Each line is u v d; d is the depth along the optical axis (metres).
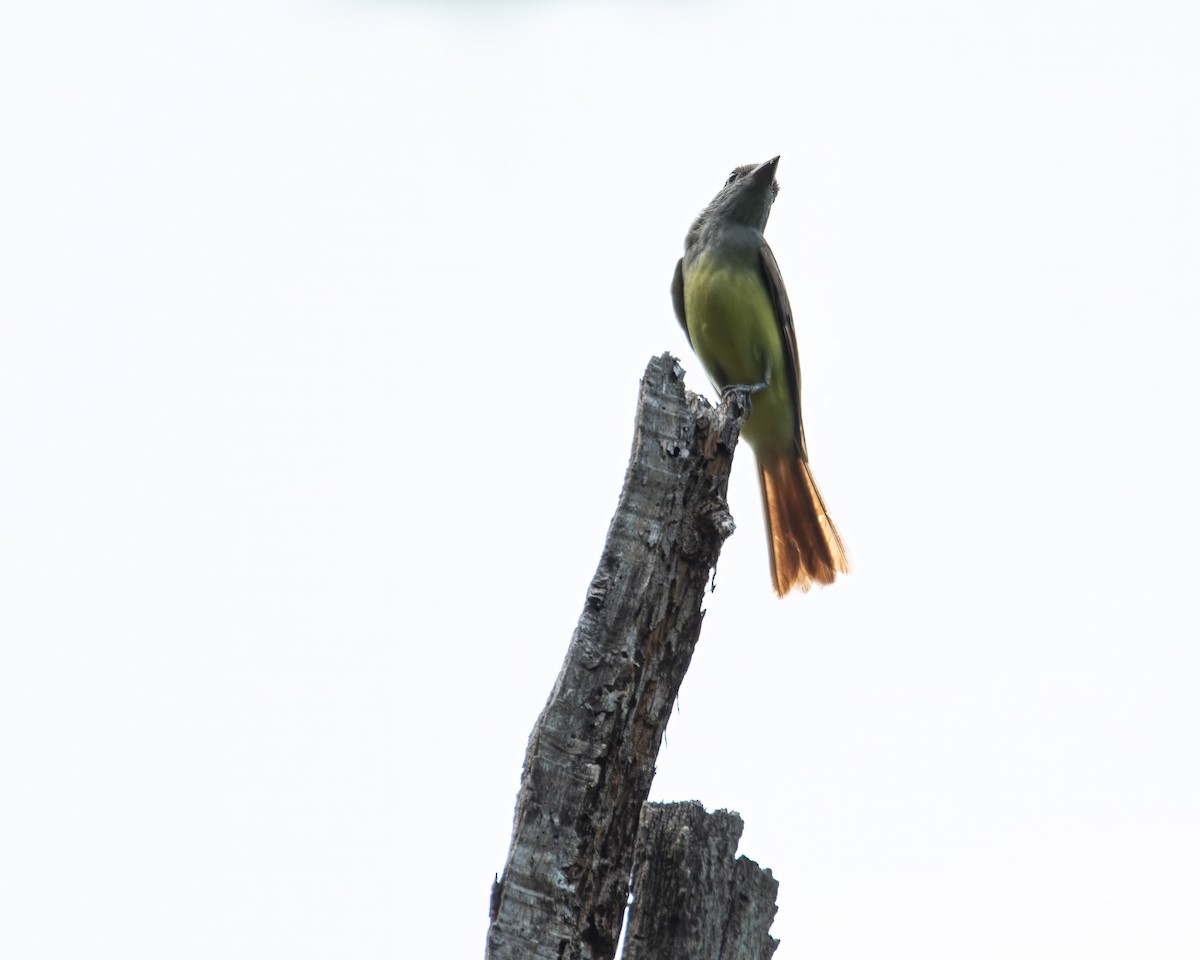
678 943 8.97
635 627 8.77
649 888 9.12
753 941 9.19
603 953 8.12
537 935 7.91
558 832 8.16
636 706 8.69
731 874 9.27
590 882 8.15
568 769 8.31
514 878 8.04
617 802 8.41
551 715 8.45
